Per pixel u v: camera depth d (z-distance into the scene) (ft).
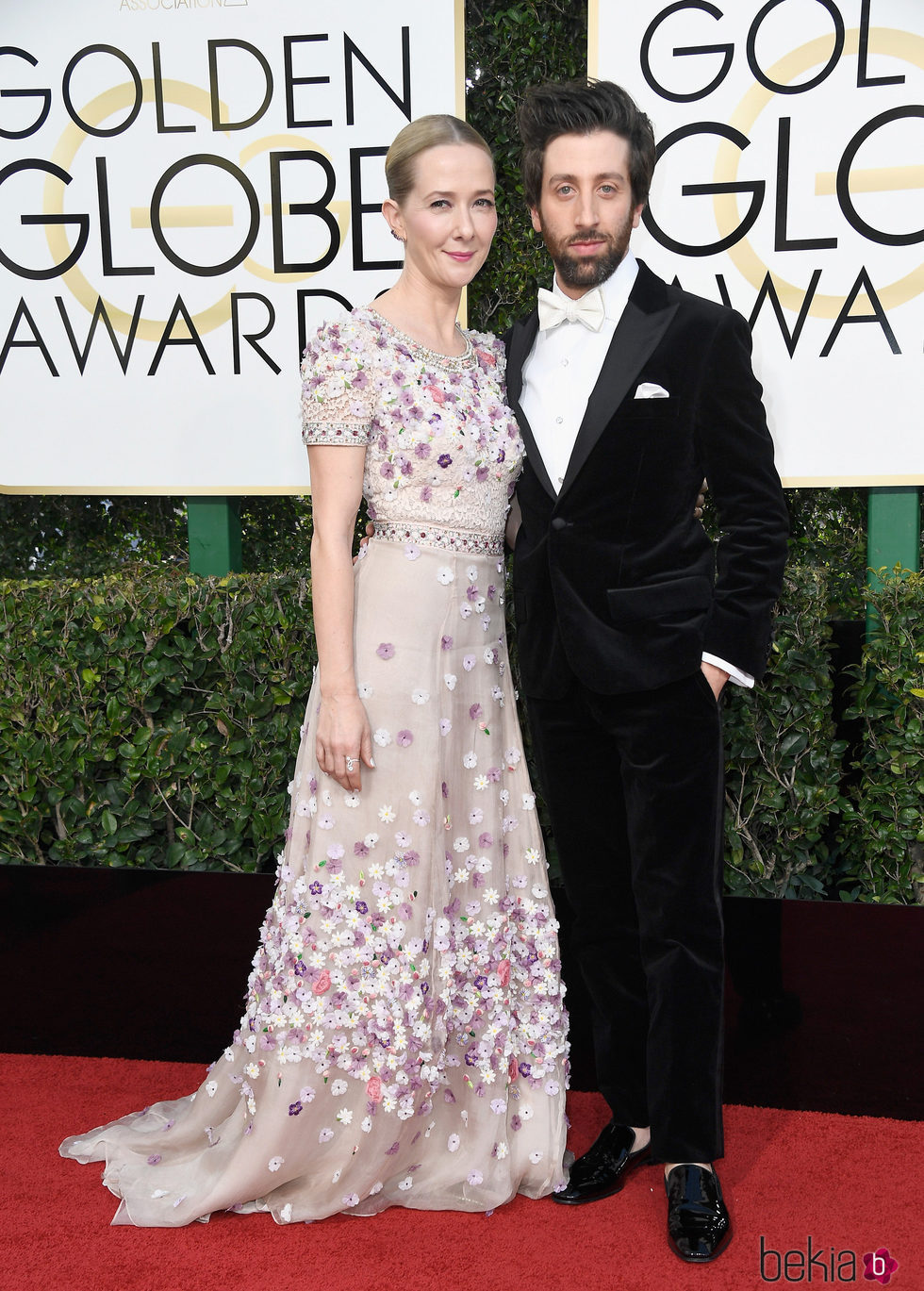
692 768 5.97
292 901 6.36
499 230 8.67
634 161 5.78
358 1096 6.20
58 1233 6.05
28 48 8.55
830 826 8.68
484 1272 5.69
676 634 5.84
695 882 6.01
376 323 6.03
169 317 8.68
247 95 8.39
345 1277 5.66
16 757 8.50
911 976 7.45
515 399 6.31
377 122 8.27
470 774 6.40
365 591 6.22
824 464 7.99
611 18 7.84
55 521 10.61
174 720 8.48
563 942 7.95
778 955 7.63
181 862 8.53
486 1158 6.33
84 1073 8.11
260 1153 6.14
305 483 8.71
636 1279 5.61
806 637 7.75
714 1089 6.02
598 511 5.92
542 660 6.30
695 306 5.91
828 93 7.64
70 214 8.69
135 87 8.49
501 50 8.45
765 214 7.85
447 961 6.31
